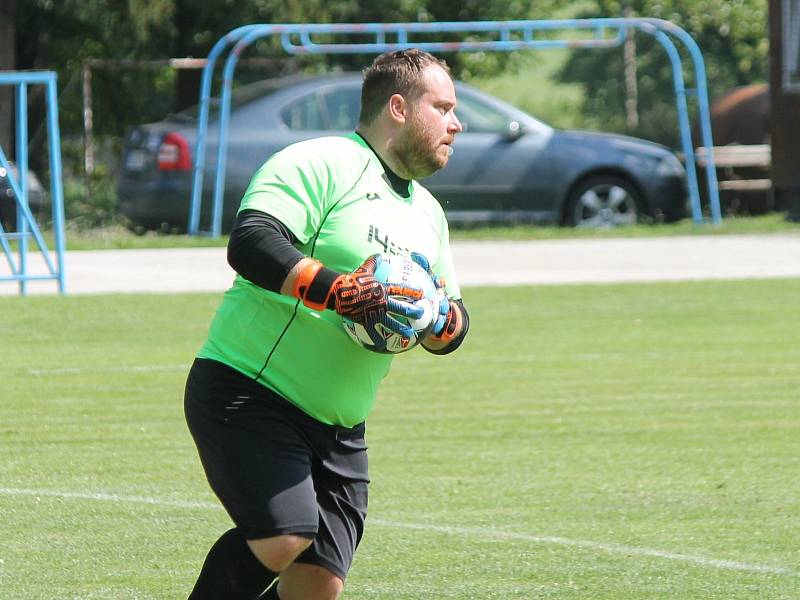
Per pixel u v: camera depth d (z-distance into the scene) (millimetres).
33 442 30156
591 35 167250
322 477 15414
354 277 14359
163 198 72875
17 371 38719
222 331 15312
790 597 20109
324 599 15242
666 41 80500
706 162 87812
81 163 116312
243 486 14641
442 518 24359
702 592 20281
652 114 126688
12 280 52594
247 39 72688
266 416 14969
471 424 32438
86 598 19812
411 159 15383
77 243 70688
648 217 77062
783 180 81500
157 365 39812
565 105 177875
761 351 42750
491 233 72938
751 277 58406
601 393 36281
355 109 73562
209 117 74500
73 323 47000
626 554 22203
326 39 108625
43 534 23188
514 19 136500
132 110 114875
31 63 107625
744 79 168500
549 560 21875
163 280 57062
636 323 48000
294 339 15047
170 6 100375
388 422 32688
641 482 26969
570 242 70125
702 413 33656
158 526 23719
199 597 14922
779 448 29953
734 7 167375
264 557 14570
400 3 111375
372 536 23172
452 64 129750
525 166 75000
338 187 15008
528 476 27438
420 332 14734
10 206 73250
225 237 71500
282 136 72812
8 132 100500
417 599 19875
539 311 50469
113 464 28219
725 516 24547
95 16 101000
